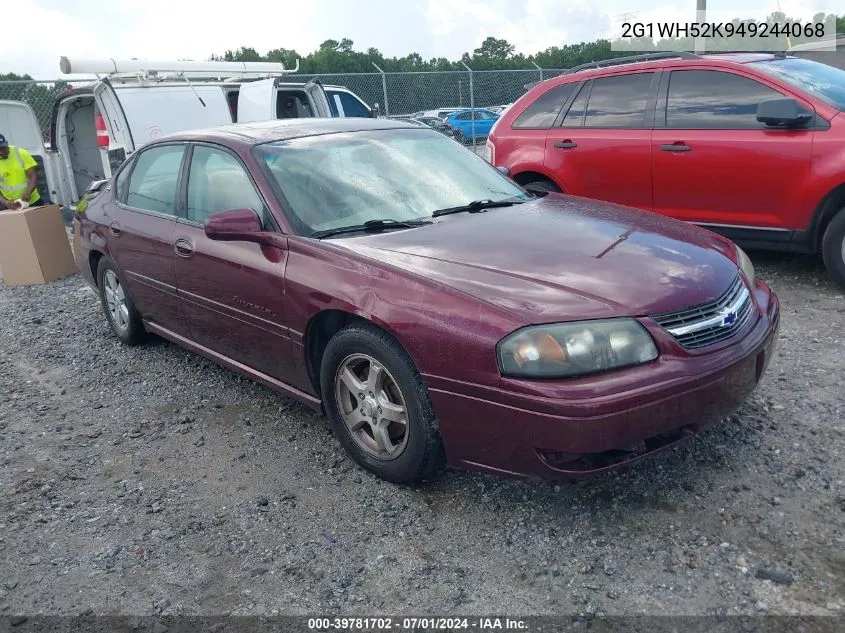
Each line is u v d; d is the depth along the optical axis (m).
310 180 3.82
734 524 2.87
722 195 5.86
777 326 3.30
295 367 3.64
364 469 3.47
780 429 3.54
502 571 2.72
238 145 4.04
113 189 5.27
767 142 5.55
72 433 4.14
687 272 3.03
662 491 3.12
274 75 11.70
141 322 5.27
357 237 3.51
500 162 7.20
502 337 2.71
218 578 2.81
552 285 2.87
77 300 7.12
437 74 16.73
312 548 2.94
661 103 6.19
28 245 7.84
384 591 2.67
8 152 8.98
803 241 5.58
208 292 4.06
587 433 2.60
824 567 2.60
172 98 9.60
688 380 2.71
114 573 2.88
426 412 3.02
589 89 6.67
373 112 12.86
